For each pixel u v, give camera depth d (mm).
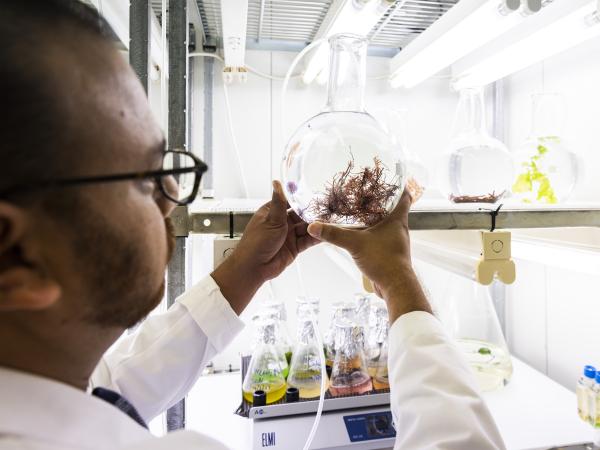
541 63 1284
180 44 663
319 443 842
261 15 1162
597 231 703
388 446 860
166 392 674
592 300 1119
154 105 1127
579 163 891
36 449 301
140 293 388
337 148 557
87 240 321
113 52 345
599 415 864
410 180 853
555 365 1263
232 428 1058
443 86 1528
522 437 858
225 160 1446
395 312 550
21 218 287
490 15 701
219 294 691
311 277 1498
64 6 323
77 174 305
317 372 960
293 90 1460
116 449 343
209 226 673
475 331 1155
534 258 765
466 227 670
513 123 1431
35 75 278
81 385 427
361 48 634
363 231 580
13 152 276
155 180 391
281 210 690
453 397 463
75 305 344
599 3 665
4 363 356
